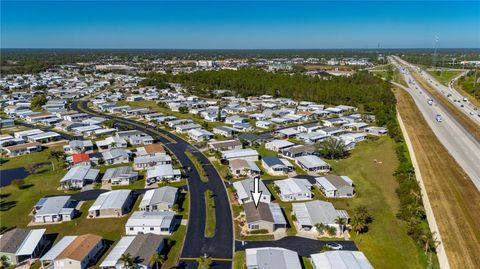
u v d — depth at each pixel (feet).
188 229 234.79
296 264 187.73
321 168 338.13
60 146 425.28
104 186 305.53
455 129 453.58
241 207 265.34
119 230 234.17
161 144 429.38
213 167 347.97
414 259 202.59
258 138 435.53
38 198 283.18
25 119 573.33
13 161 371.35
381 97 647.15
